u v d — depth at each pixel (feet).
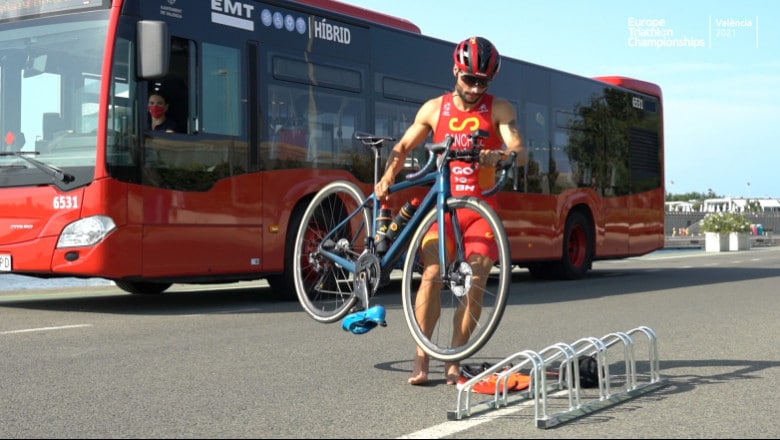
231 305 35.24
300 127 36.45
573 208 53.26
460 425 14.38
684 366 20.66
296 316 30.96
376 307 17.79
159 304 35.76
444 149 17.31
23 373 19.11
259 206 34.73
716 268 68.23
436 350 17.11
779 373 19.65
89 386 17.65
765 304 36.63
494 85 46.80
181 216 31.86
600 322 29.86
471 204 16.93
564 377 18.43
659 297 40.19
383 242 18.34
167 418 14.79
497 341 25.05
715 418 14.99
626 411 15.56
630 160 58.44
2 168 31.37
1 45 32.32
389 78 40.86
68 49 31.14
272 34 35.68
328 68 37.88
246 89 34.53
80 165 30.14
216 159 33.17
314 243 19.95
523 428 14.20
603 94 55.98
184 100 32.24
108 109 30.09
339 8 39.22
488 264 17.19
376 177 19.01
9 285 47.21
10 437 13.46
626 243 57.93
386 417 14.98
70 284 48.65
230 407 15.71
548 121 50.70
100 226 29.84
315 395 16.85
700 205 367.66
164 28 30.37
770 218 233.14
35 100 31.42
